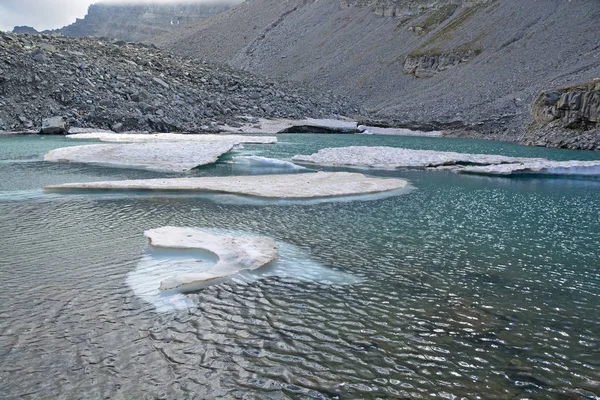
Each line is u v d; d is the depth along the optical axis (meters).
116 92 63.81
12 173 26.44
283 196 21.53
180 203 19.92
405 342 8.36
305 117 84.06
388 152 38.16
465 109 92.94
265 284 10.96
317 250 13.91
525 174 31.42
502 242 15.38
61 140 46.19
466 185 27.06
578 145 51.94
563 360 7.89
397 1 176.62
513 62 110.88
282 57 183.62
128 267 11.77
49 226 15.68
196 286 10.59
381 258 13.33
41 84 58.34
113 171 28.27
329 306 9.84
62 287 10.42
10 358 7.43
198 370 7.23
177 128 61.34
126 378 6.96
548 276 12.13
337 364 7.54
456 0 160.88
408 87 127.50
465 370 7.49
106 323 8.71
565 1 125.38
